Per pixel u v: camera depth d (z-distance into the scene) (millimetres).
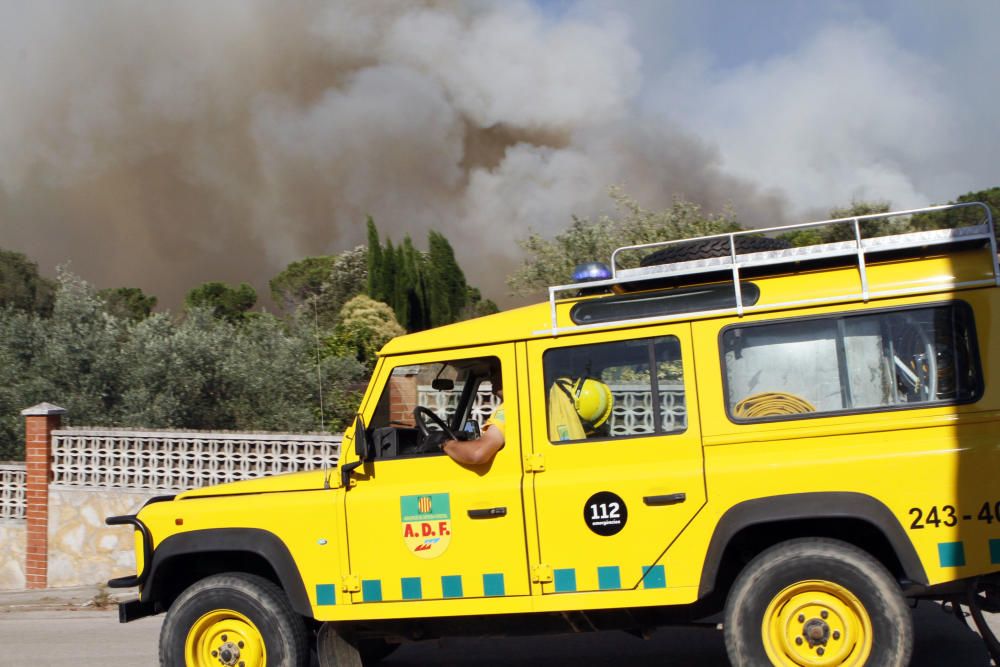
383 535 4957
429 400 5426
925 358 4598
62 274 13125
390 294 32062
